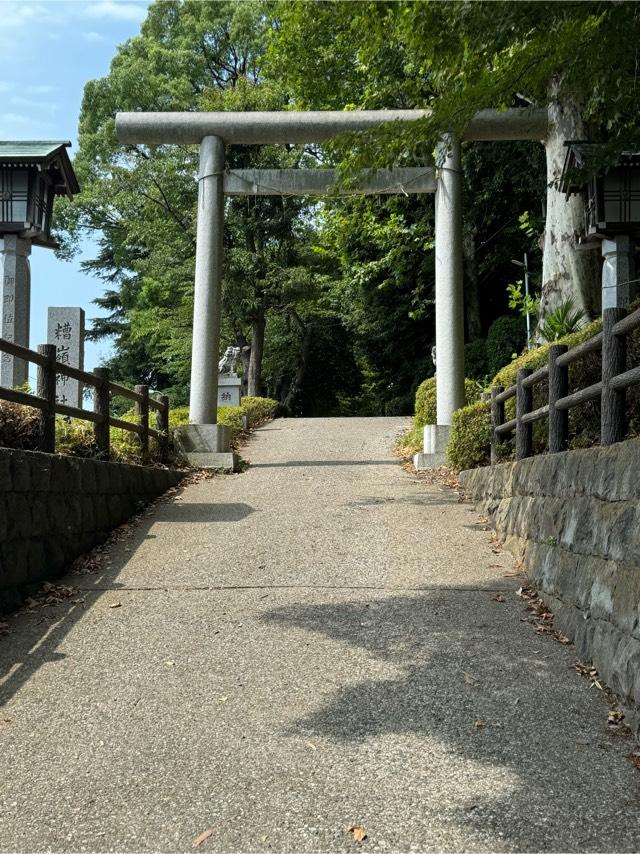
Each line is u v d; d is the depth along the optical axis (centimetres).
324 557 621
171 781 306
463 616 486
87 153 2755
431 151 638
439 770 308
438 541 664
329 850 261
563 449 597
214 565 608
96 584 571
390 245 1902
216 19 2688
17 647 453
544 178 1673
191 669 414
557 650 432
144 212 2352
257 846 264
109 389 780
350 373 2983
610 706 363
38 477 571
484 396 1007
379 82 1113
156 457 988
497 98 594
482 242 1977
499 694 376
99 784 306
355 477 984
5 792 302
